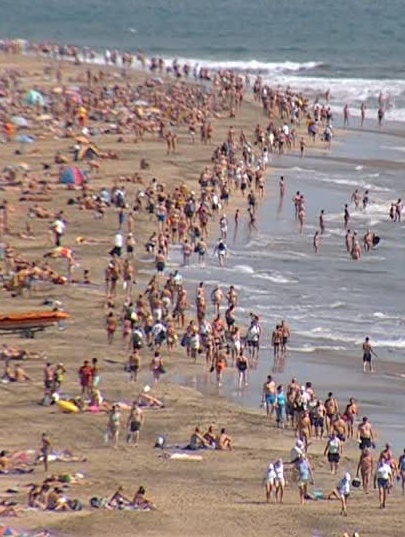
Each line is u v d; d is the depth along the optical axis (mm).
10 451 126438
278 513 115250
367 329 173875
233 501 117625
